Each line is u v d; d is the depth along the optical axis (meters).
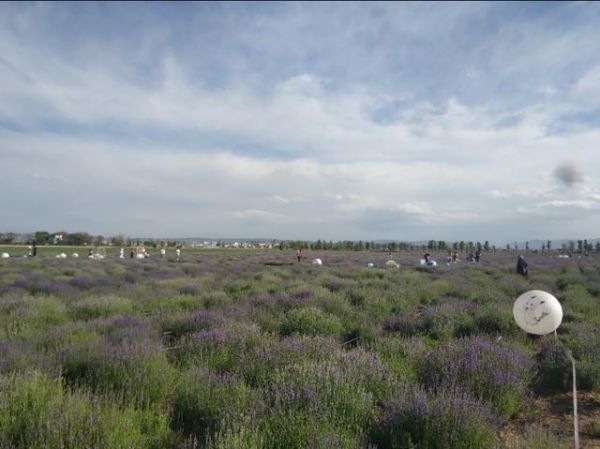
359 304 12.15
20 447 3.50
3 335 7.91
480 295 13.35
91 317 10.55
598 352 6.48
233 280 19.02
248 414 3.97
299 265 32.19
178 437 4.17
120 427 3.80
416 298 13.50
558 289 16.94
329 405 4.30
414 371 6.10
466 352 6.00
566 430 4.69
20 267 26.61
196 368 5.45
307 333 8.34
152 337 7.65
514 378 5.29
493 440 4.01
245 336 7.03
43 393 4.25
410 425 4.09
